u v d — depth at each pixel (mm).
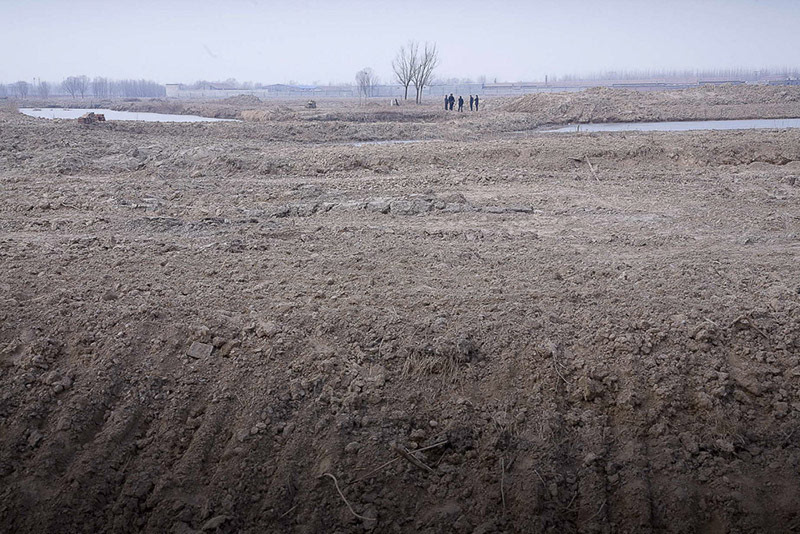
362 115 30281
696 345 4309
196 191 9656
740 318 4516
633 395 3916
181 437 3764
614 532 3246
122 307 4723
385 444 3695
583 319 4664
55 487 3420
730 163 12156
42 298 4859
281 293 5156
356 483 3461
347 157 12273
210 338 4418
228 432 3781
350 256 6148
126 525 3285
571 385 4062
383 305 4898
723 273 5637
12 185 9820
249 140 19469
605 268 5758
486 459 3633
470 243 6836
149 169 11648
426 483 3514
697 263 5930
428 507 3389
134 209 8344
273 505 3340
